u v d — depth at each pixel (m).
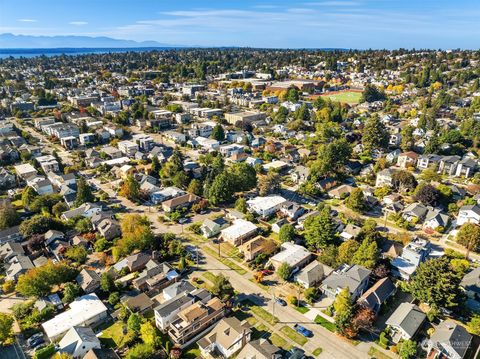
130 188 94.12
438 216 80.69
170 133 150.00
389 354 47.81
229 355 47.94
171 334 50.47
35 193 92.25
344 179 108.31
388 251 68.06
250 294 60.00
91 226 79.81
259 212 85.81
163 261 69.88
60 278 60.53
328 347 49.12
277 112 176.50
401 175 96.75
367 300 53.56
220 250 73.31
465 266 64.19
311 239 71.06
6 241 75.06
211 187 91.62
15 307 55.62
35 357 46.81
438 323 52.62
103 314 54.91
